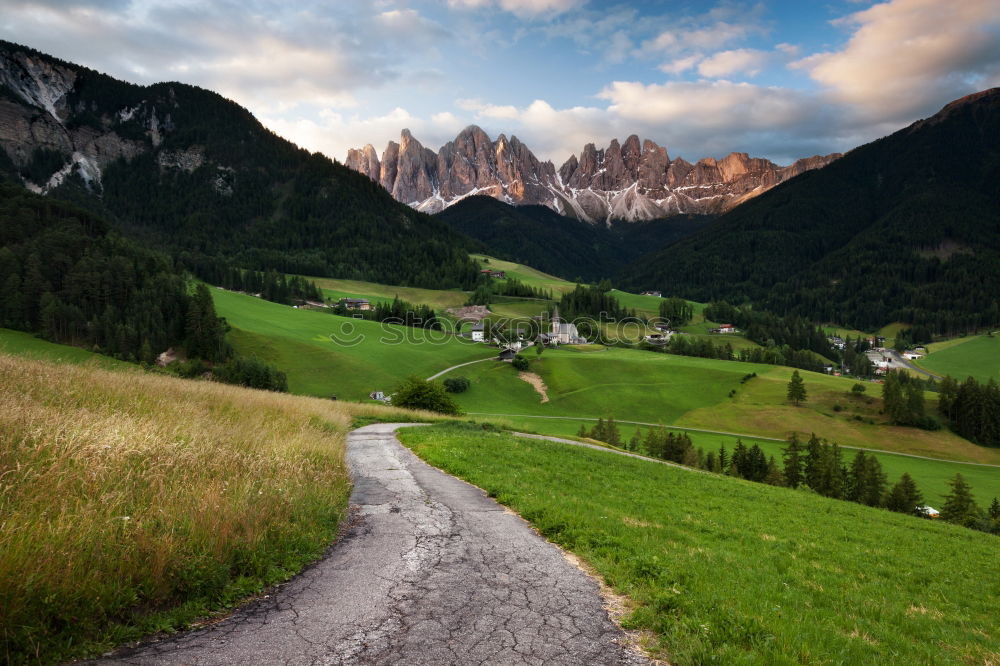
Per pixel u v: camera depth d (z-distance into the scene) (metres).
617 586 8.28
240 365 94.00
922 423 106.38
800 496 27.08
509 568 8.98
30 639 5.25
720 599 7.86
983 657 7.75
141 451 9.95
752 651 6.16
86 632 5.72
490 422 44.56
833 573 11.71
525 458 22.84
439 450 22.23
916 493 65.06
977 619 9.96
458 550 9.78
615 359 140.62
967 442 102.00
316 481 12.30
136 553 6.80
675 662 5.98
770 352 176.50
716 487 24.45
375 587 7.77
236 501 9.09
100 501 7.81
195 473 10.11
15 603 5.35
